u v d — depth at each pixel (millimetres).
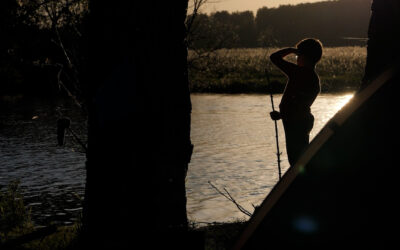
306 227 3141
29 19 10227
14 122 30188
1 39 11172
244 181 15570
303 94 5824
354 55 69688
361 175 3016
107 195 5293
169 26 5219
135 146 5199
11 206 8391
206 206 12367
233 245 3416
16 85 39625
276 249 3199
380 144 2971
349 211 3043
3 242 6715
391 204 2943
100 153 5305
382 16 4129
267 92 48219
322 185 3098
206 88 48906
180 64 5320
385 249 2951
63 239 6418
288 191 3182
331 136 3074
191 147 5430
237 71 56094
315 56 5910
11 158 20078
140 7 5125
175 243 5199
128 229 5238
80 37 7461
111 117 5215
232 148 21781
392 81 2930
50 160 19531
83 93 6930
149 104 5184
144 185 5219
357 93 3055
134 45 5145
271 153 20547
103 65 5238
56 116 32375
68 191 14852
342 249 3053
